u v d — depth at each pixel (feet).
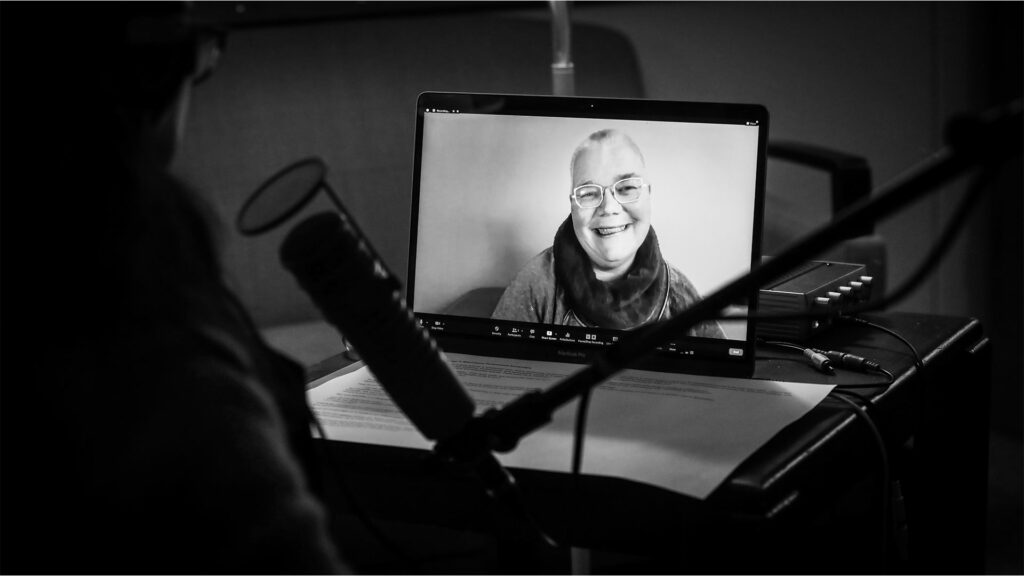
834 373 3.51
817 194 8.36
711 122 3.67
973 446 4.08
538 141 3.83
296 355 5.65
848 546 3.96
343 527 5.91
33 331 1.67
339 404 3.31
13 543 1.66
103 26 1.78
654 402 3.24
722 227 3.64
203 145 5.89
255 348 2.03
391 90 6.27
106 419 1.63
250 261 5.99
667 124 3.70
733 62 8.11
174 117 1.99
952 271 8.53
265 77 6.01
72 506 1.63
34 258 1.69
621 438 2.95
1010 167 8.23
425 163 3.93
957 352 3.89
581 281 3.74
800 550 2.78
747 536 2.59
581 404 2.19
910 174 1.60
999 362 8.50
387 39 6.28
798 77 8.25
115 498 1.61
